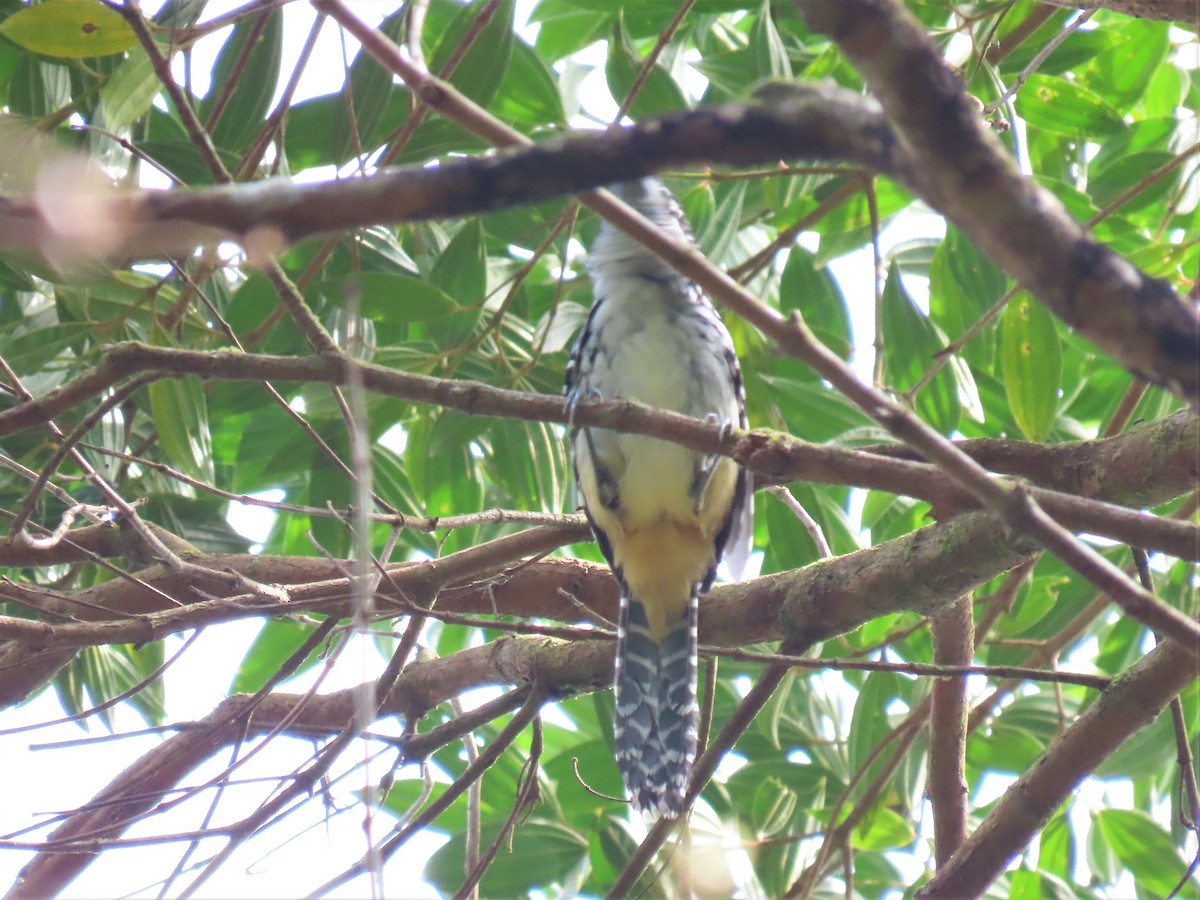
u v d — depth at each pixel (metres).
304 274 10.52
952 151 3.49
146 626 7.96
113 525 10.57
